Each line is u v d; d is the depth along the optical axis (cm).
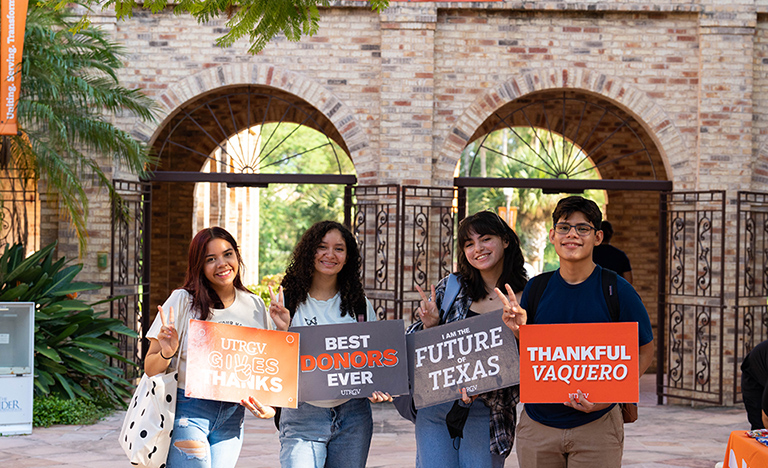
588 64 983
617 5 970
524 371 340
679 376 988
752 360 443
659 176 1359
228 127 1381
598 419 344
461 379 369
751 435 371
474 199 4269
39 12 845
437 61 980
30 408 757
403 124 965
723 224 925
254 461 650
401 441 742
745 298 970
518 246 392
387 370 371
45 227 967
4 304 750
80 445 704
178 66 973
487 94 980
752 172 990
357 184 1013
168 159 1395
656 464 660
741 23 969
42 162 832
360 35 975
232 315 376
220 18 971
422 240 968
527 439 356
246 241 2348
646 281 1392
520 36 980
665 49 983
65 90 848
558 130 1373
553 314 350
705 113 973
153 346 356
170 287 1444
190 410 357
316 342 369
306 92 976
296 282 386
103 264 952
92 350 891
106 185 920
